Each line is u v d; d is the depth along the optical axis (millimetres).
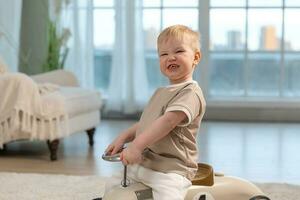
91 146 3844
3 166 3158
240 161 3330
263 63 5328
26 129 3191
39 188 2564
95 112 3908
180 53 1628
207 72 5293
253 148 3771
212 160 3354
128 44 5098
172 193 1541
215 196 1698
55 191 2510
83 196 2426
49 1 5172
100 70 5395
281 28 5250
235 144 3924
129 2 5062
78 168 3100
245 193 1751
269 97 5305
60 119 3277
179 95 1593
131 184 1612
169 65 1635
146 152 1640
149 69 5348
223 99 5262
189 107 1550
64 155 3506
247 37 5297
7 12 5117
